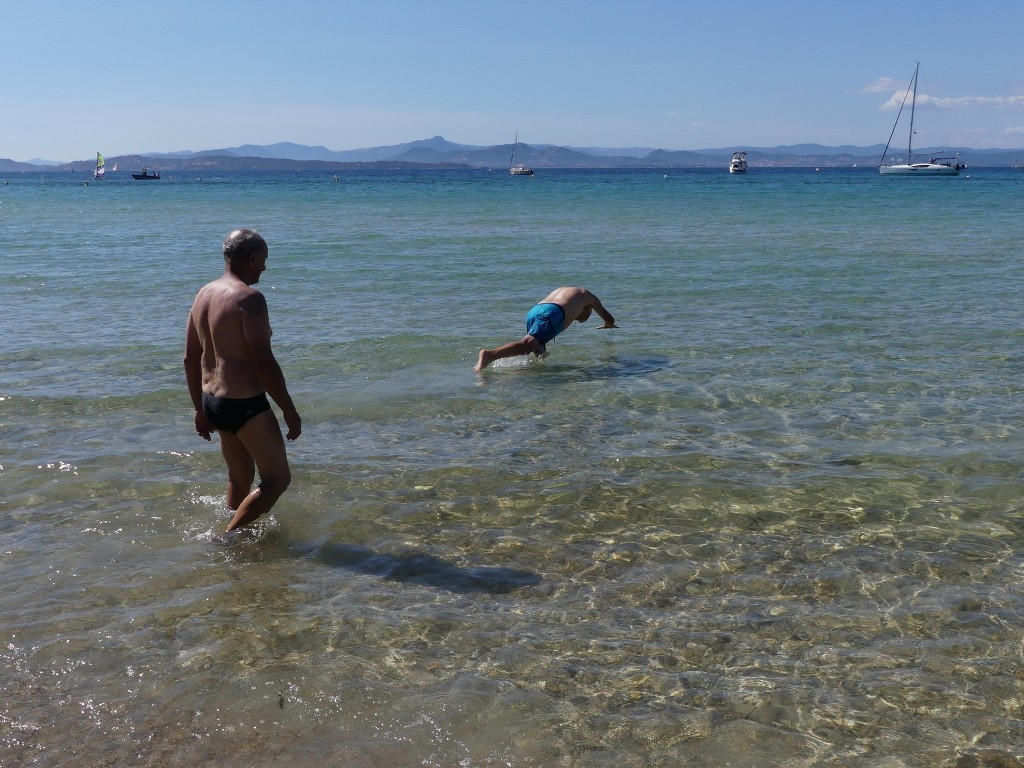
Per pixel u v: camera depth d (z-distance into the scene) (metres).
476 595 4.34
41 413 7.32
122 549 4.82
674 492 5.68
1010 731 3.29
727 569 4.62
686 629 4.02
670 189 74.00
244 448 5.16
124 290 14.31
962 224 29.22
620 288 14.52
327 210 41.88
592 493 5.65
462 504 5.48
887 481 5.84
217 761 3.11
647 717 3.37
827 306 12.64
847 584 4.45
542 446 6.60
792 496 5.60
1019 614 4.13
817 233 25.50
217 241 24.23
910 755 3.17
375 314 12.10
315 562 4.70
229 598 4.29
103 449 6.43
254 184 111.25
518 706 3.43
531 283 15.12
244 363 4.86
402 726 3.30
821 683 3.60
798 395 7.98
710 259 18.59
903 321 11.45
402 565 4.66
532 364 9.30
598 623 4.07
